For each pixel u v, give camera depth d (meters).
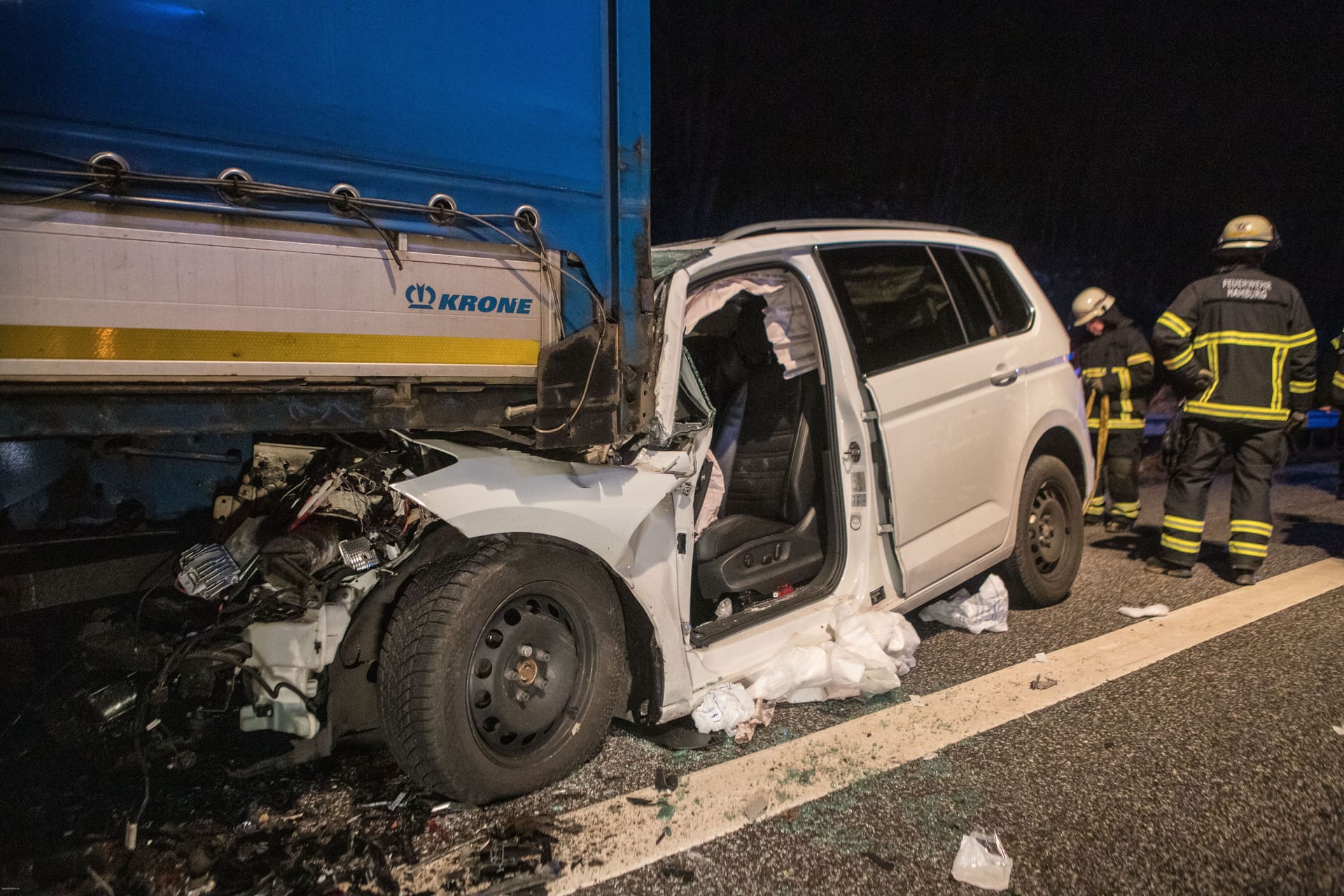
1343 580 5.35
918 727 3.29
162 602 2.63
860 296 3.85
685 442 3.10
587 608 2.88
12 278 1.86
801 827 2.61
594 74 2.75
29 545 2.42
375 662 2.76
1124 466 6.98
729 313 3.91
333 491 2.70
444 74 2.42
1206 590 5.18
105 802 2.68
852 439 3.63
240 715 2.70
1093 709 3.44
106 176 1.94
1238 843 2.55
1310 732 3.24
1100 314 6.99
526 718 2.75
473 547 2.67
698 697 3.11
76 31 1.90
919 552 3.86
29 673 2.53
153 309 2.02
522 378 2.64
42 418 1.94
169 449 2.65
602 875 2.38
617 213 2.80
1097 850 2.50
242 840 2.51
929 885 2.35
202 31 2.05
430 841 2.54
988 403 4.27
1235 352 5.16
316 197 2.22
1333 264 24.17
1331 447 12.31
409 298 2.39
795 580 3.69
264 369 2.18
